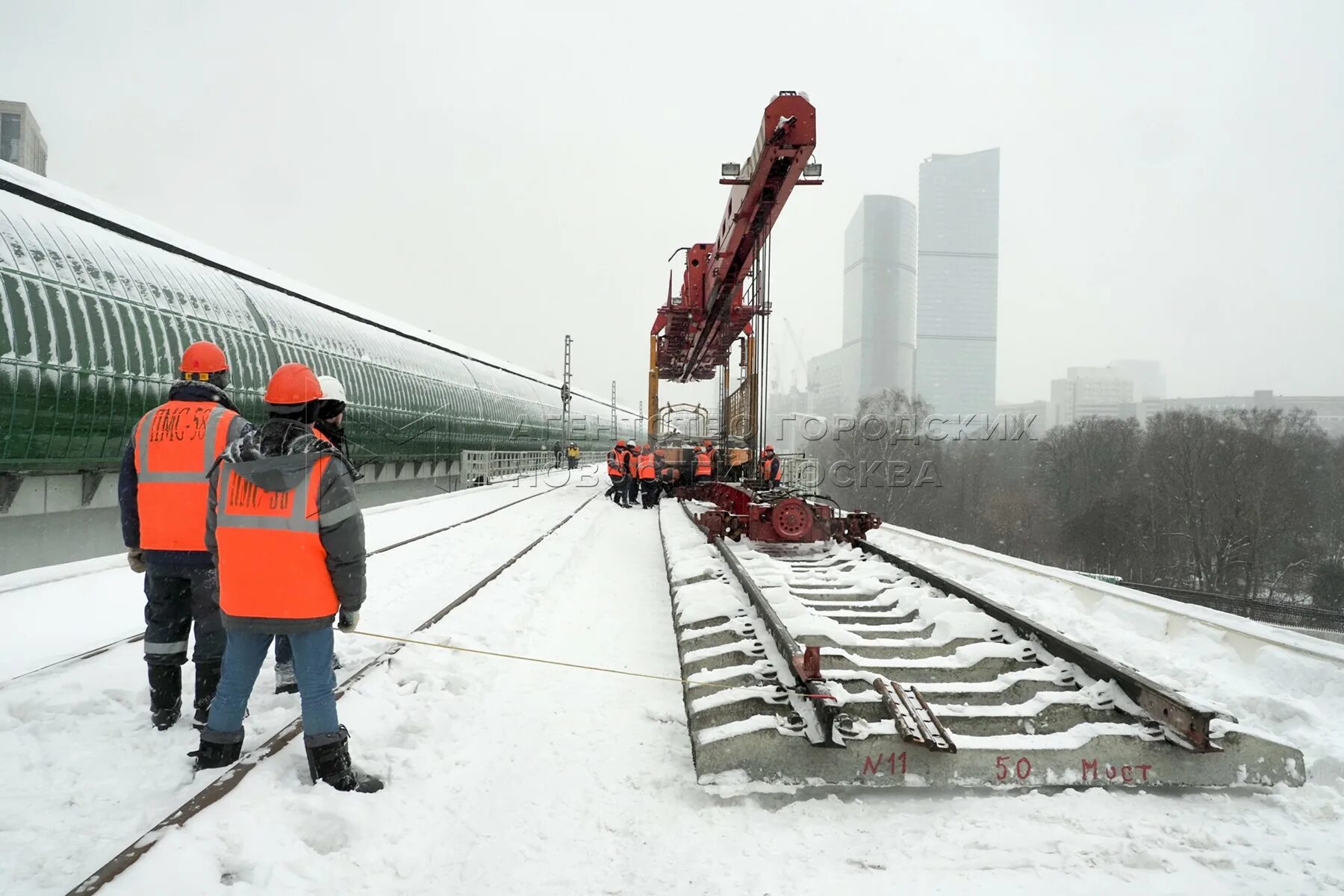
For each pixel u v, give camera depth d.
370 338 20.45
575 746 3.85
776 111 9.65
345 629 3.15
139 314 10.23
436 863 2.74
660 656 5.52
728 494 12.00
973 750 3.39
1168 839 2.96
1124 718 3.71
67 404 8.87
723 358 20.42
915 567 7.01
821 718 3.33
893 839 2.96
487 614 6.38
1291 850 2.91
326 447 3.06
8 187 10.02
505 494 23.17
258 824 2.67
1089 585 7.17
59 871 2.47
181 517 3.53
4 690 4.10
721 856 2.83
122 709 3.94
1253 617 30.05
